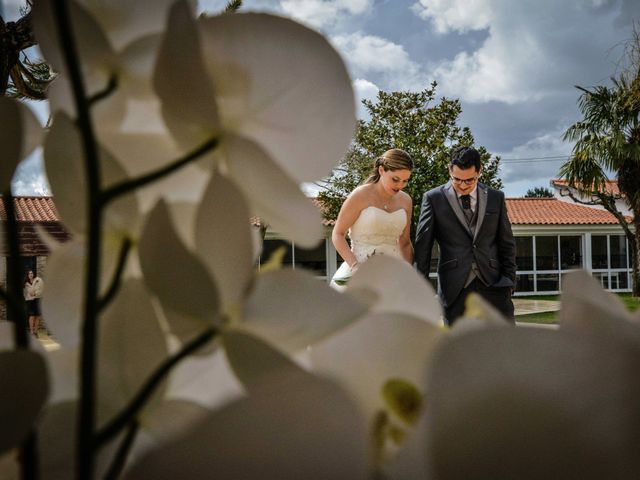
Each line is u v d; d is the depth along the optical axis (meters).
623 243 22.89
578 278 0.19
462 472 0.14
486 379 0.14
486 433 0.14
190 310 0.17
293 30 0.21
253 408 0.16
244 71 0.21
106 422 0.21
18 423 0.18
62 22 0.19
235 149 0.19
